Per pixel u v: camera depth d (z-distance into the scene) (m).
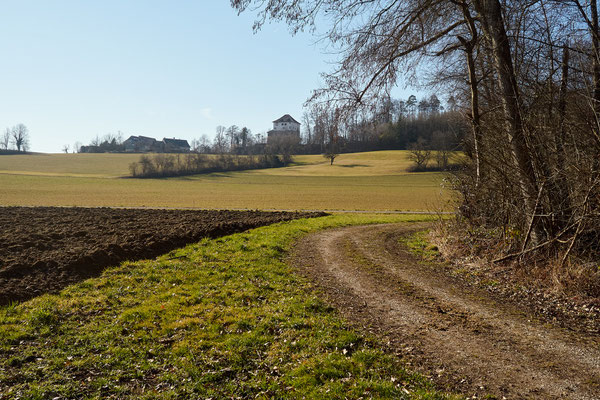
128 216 19.55
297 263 11.58
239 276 9.68
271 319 6.88
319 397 4.52
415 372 5.11
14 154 131.25
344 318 7.09
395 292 8.81
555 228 9.68
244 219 20.59
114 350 5.68
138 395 4.66
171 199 47.09
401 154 114.94
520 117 9.96
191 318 6.86
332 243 15.28
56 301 7.41
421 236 17.28
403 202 46.03
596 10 10.25
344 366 5.20
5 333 6.00
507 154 10.76
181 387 4.82
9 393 4.52
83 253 10.23
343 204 43.66
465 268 10.98
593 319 6.94
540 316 7.25
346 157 118.69
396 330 6.59
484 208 13.17
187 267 10.23
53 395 4.56
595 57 9.14
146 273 9.58
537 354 5.64
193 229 15.22
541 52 10.62
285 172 97.56
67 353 5.57
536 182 9.97
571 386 4.74
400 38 11.04
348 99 10.80
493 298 8.42
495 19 10.59
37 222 16.11
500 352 5.72
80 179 73.75
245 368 5.29
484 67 14.14
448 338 6.25
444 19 12.38
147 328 6.49
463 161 14.36
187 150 159.38
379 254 13.22
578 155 8.88
